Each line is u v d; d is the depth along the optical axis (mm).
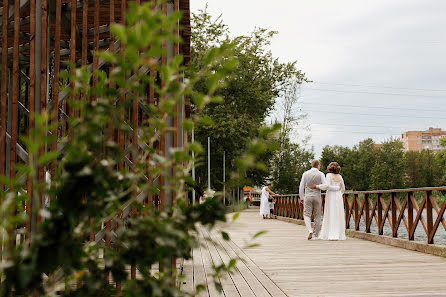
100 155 1608
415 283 5547
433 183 93375
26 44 5715
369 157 90125
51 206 1564
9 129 6008
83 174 1478
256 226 16109
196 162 1723
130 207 3723
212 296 4594
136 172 1724
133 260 1625
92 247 1674
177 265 6035
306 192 11289
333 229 10969
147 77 1616
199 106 1571
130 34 1362
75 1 3945
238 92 33062
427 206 8547
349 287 5309
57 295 1649
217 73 1558
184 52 6723
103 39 5867
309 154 48625
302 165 48000
